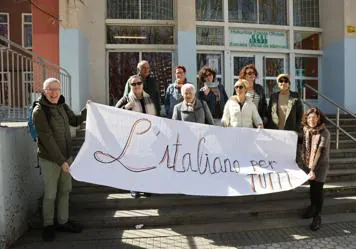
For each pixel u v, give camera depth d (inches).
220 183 213.3
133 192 229.9
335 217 226.5
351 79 447.5
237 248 183.6
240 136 223.5
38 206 229.9
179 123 215.5
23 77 222.7
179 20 409.1
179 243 189.5
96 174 195.8
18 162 199.9
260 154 224.8
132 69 427.8
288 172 222.5
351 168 289.6
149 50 428.1
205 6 446.6
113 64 425.4
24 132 210.4
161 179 206.5
